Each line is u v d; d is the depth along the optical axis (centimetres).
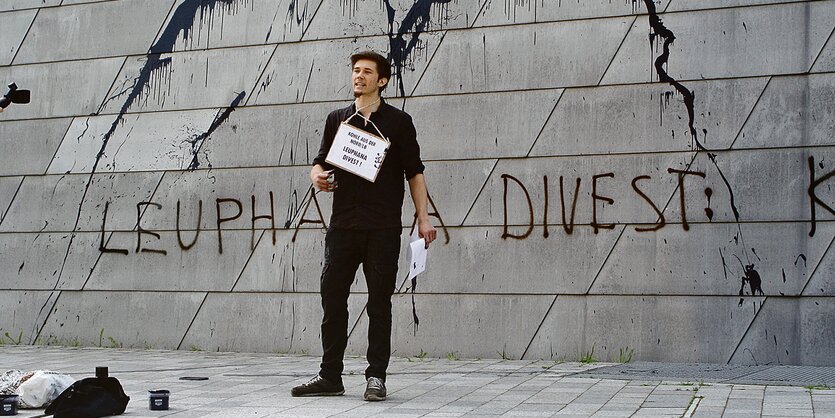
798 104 744
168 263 919
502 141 820
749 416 471
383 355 557
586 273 788
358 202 561
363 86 568
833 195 730
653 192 775
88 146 959
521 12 824
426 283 831
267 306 881
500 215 816
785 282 737
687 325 758
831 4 742
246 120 905
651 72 784
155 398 507
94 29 969
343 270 567
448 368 726
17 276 969
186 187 920
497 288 812
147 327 920
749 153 753
